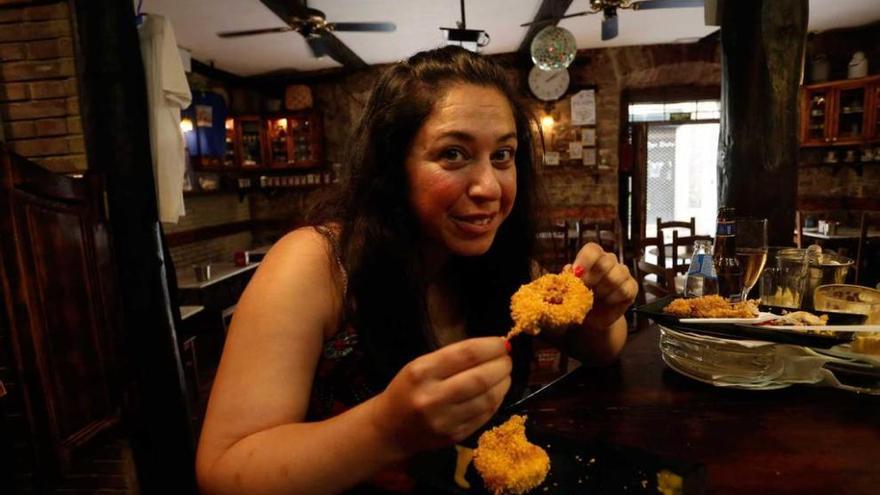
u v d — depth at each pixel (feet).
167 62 8.84
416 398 2.02
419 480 2.62
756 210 9.18
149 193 7.89
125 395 7.36
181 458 8.21
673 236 15.87
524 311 2.69
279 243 3.35
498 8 17.10
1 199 5.46
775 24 8.62
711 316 3.85
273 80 25.23
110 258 7.25
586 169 24.26
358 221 3.31
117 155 7.50
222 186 24.84
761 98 8.88
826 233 18.72
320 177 25.55
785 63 8.73
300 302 2.95
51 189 6.11
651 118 25.04
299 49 20.98
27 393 5.77
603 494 2.40
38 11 7.46
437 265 3.79
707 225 36.14
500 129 2.93
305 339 2.91
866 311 3.78
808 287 4.67
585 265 3.50
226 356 2.79
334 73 25.11
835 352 3.75
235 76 24.85
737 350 3.59
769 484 2.52
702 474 2.36
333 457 2.20
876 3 18.37
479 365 2.08
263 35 18.70
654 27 20.44
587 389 3.76
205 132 21.84
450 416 2.04
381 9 16.72
